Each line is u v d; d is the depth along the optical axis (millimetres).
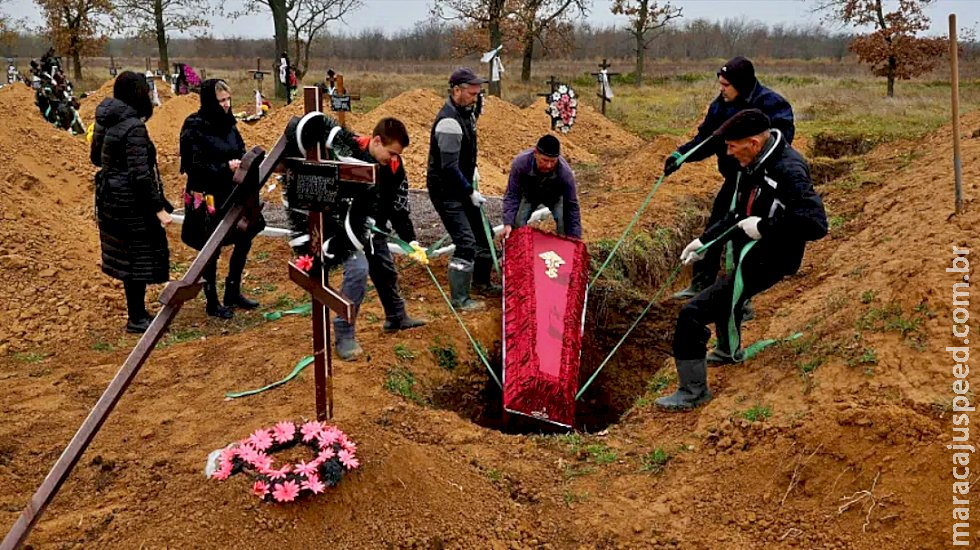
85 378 5449
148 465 4309
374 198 5184
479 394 6145
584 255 6176
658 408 5062
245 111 21766
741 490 4121
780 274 4668
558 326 5590
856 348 4723
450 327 6285
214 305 6652
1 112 9328
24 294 6520
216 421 4805
